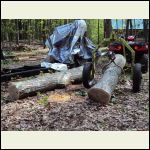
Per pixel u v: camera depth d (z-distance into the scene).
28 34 20.44
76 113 4.42
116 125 4.04
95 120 4.18
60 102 4.94
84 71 5.50
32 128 3.96
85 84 5.53
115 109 4.62
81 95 5.31
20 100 5.08
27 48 15.82
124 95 5.37
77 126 4.00
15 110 4.61
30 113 4.47
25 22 19.92
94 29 18.78
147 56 7.39
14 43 19.41
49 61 8.11
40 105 4.81
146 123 4.11
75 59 7.99
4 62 9.84
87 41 8.31
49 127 3.99
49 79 5.58
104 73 5.34
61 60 7.98
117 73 5.41
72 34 8.13
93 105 4.76
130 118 4.27
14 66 9.18
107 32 12.84
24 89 5.13
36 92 5.34
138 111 4.54
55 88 5.73
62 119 4.23
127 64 6.82
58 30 8.27
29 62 10.37
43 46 18.17
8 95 5.25
